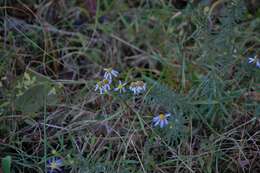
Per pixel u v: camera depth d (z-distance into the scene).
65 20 1.04
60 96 0.91
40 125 0.87
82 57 1.01
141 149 0.84
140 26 1.06
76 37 1.03
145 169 0.81
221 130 0.86
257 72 0.89
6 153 0.84
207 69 0.95
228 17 0.86
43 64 0.95
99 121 0.86
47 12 1.04
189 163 0.82
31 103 0.89
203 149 0.84
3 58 0.93
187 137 0.84
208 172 0.81
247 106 0.88
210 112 0.86
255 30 1.01
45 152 0.80
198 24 0.95
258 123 0.86
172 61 0.99
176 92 0.89
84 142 0.85
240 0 0.85
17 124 0.88
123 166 0.81
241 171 0.83
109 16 1.07
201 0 1.06
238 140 0.84
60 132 0.86
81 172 0.79
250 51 0.97
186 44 1.02
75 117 0.88
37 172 0.83
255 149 0.85
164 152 0.84
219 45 0.88
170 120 0.82
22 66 0.95
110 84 0.87
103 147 0.84
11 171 0.82
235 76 0.91
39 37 1.00
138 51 1.04
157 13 1.05
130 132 0.86
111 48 1.03
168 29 1.04
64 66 0.98
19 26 1.00
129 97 0.88
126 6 1.08
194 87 0.91
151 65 1.01
